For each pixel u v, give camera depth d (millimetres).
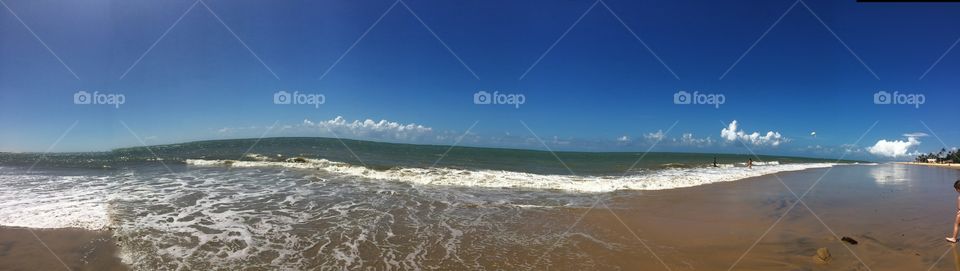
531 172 21641
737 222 9688
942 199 13812
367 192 13148
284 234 8055
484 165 25141
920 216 10438
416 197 12453
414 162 24984
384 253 7012
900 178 23516
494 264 6562
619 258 6914
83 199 11172
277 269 6199
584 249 7375
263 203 11078
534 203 11891
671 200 12844
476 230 8617
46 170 18297
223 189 13273
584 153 67188
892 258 6863
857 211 11195
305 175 17125
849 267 6457
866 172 29188
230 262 6449
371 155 30375
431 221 9367
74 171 17922
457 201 11938
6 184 13789
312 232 8242
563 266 6508
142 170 18484
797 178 22125
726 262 6738
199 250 7000
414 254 6988
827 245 7664
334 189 13648
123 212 9648
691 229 8922
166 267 6211
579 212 10641
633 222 9555
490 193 13609
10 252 6734
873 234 8461
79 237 7582
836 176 24250
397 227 8750
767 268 6438
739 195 14203
